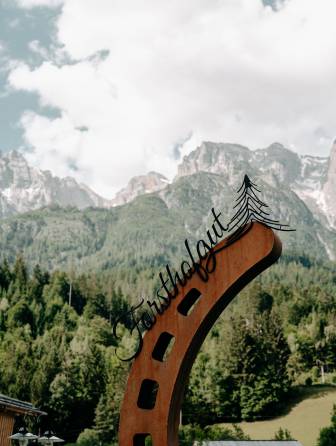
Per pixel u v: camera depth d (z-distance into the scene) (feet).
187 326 42.93
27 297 428.56
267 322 350.23
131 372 44.47
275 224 41.16
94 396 294.46
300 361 368.07
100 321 406.82
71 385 292.61
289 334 393.29
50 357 309.83
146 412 43.34
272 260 41.09
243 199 42.24
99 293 468.75
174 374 42.83
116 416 265.75
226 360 312.91
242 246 41.63
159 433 42.52
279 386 309.83
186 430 259.60
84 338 363.35
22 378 294.87
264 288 493.36
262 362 313.32
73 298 464.24
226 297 42.27
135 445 43.60
